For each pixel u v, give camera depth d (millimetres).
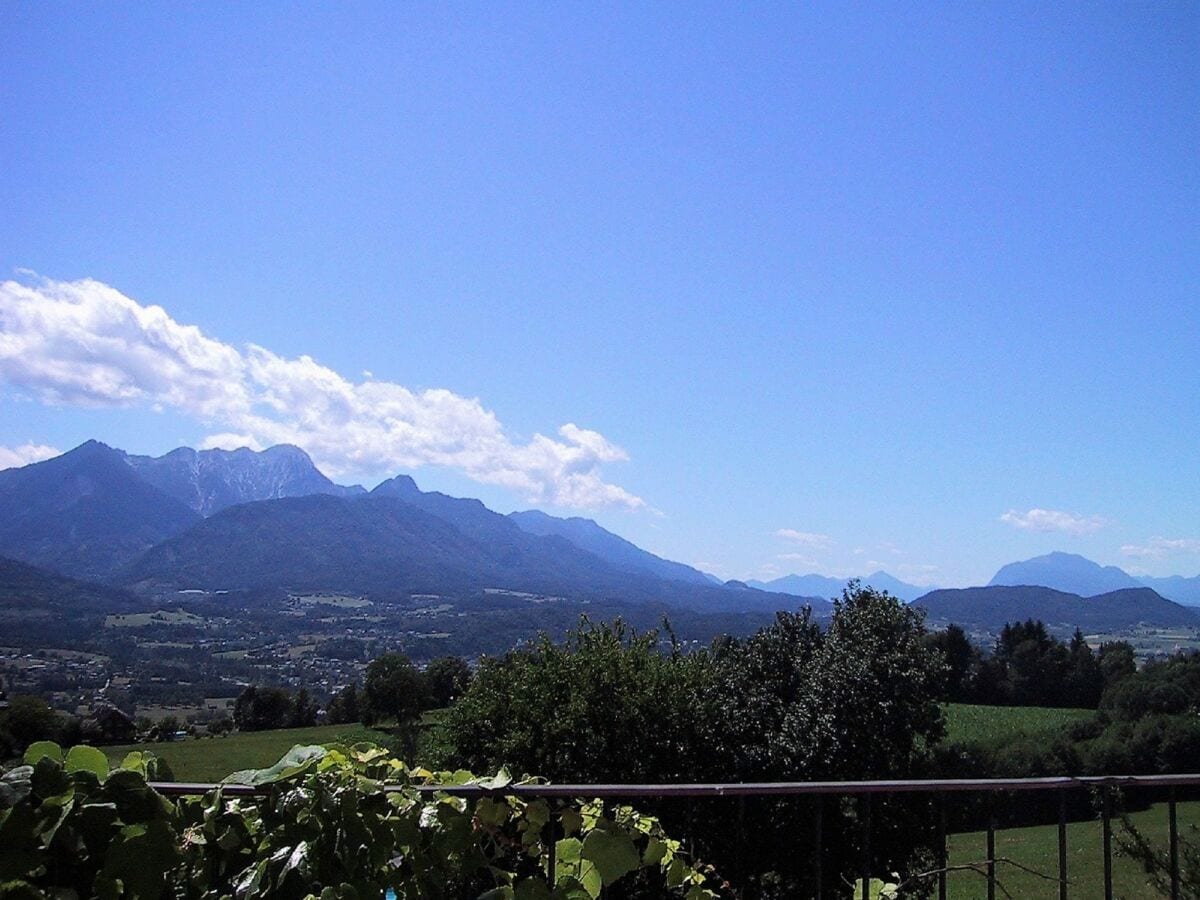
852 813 15180
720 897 3172
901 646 22406
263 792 2514
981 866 3523
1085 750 32031
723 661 24547
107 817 2340
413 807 2594
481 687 23672
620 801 3635
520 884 2646
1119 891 3812
